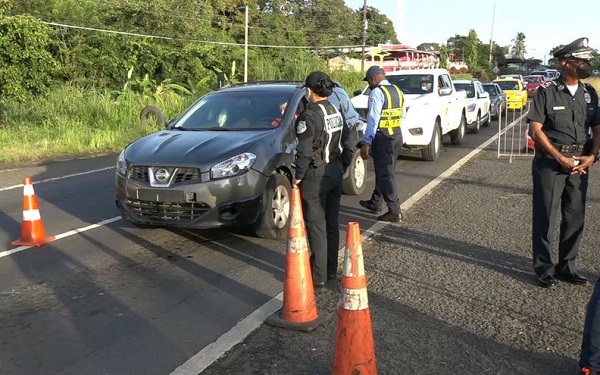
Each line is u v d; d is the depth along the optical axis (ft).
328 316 14.74
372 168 38.86
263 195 20.81
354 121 28.58
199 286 17.17
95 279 17.80
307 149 15.43
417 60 130.62
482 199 28.25
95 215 25.91
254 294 16.52
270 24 136.98
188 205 20.08
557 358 12.55
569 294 16.05
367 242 21.25
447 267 18.33
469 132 61.41
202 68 93.81
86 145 51.11
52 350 13.23
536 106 15.87
